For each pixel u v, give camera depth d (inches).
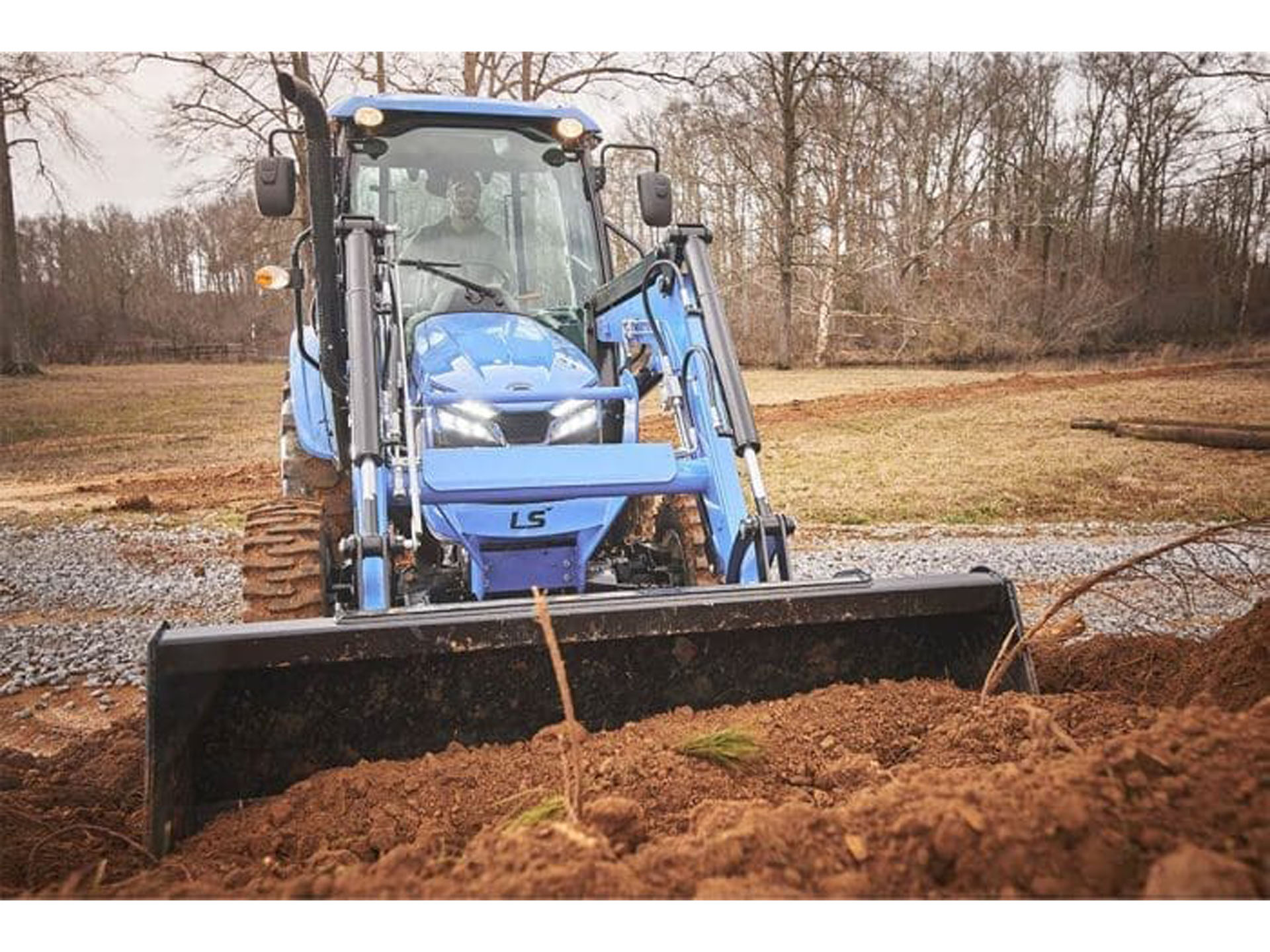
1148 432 642.8
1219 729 87.2
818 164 1382.9
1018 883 76.0
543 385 178.4
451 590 175.2
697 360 179.5
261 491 551.5
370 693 127.5
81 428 837.2
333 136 218.4
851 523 443.2
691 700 139.4
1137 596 298.2
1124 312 1355.8
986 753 117.9
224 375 1322.6
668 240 186.9
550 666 133.5
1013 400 837.8
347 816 114.7
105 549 392.8
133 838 125.7
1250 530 398.6
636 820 98.7
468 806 114.2
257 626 119.7
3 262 1218.0
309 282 240.8
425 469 158.6
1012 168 1427.2
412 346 188.9
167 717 114.6
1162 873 68.3
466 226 211.6
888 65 1238.9
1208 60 978.7
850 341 1481.3
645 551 208.2
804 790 115.3
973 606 140.7
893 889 78.4
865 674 145.4
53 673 235.0
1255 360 1120.8
